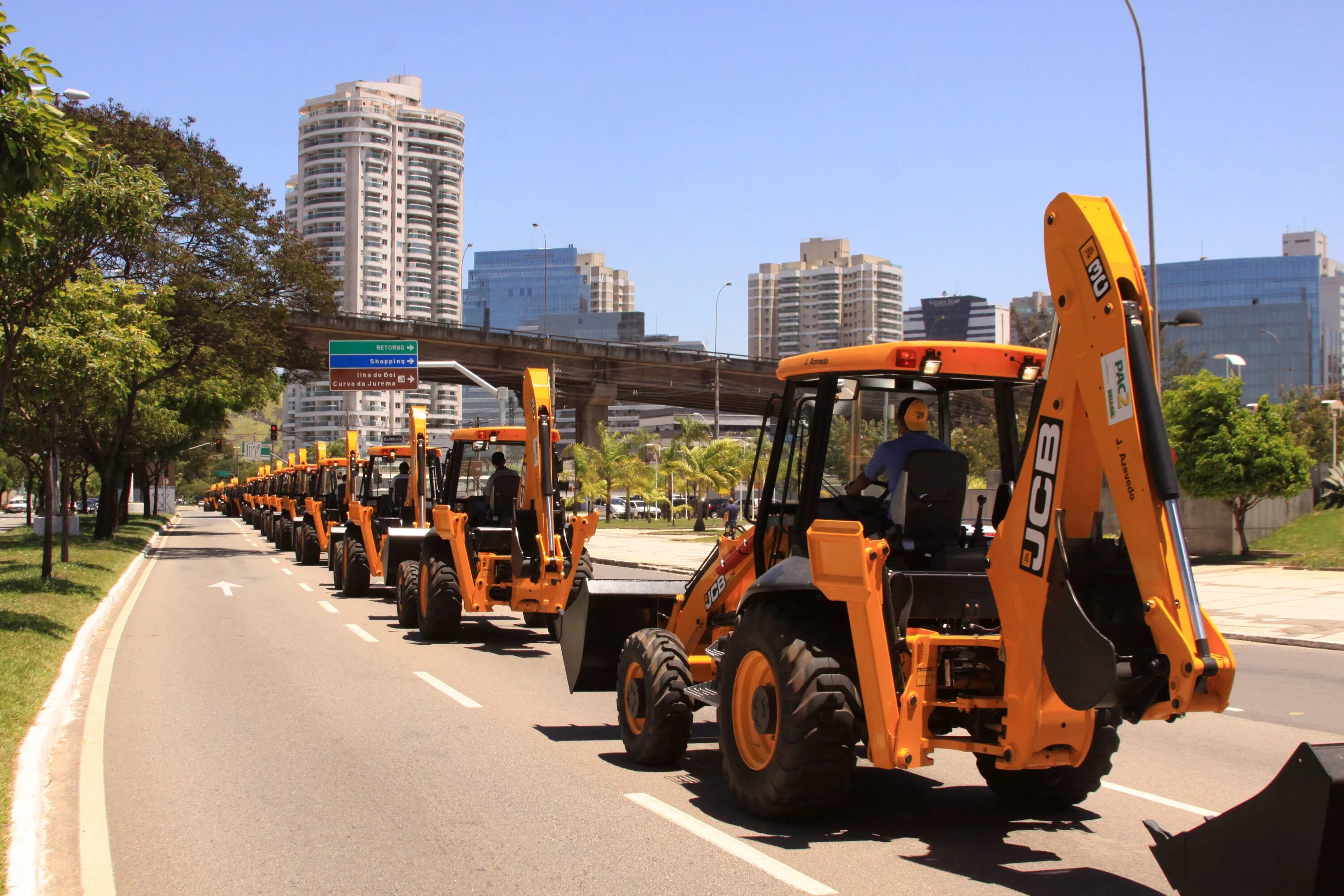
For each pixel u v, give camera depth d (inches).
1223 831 164.4
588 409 2454.5
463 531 561.9
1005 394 250.4
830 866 218.4
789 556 255.4
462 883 208.1
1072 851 230.7
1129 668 189.8
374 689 428.8
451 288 6628.9
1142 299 191.6
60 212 511.8
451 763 306.5
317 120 6141.7
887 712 220.5
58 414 798.5
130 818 252.2
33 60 326.6
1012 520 212.5
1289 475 1005.8
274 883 208.4
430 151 6471.5
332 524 1018.7
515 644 565.9
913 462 243.9
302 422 5826.8
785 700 231.5
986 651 225.0
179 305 1230.3
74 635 548.7
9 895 187.8
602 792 275.7
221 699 406.0
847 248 5831.7
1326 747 153.6
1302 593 810.8
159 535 1985.7
